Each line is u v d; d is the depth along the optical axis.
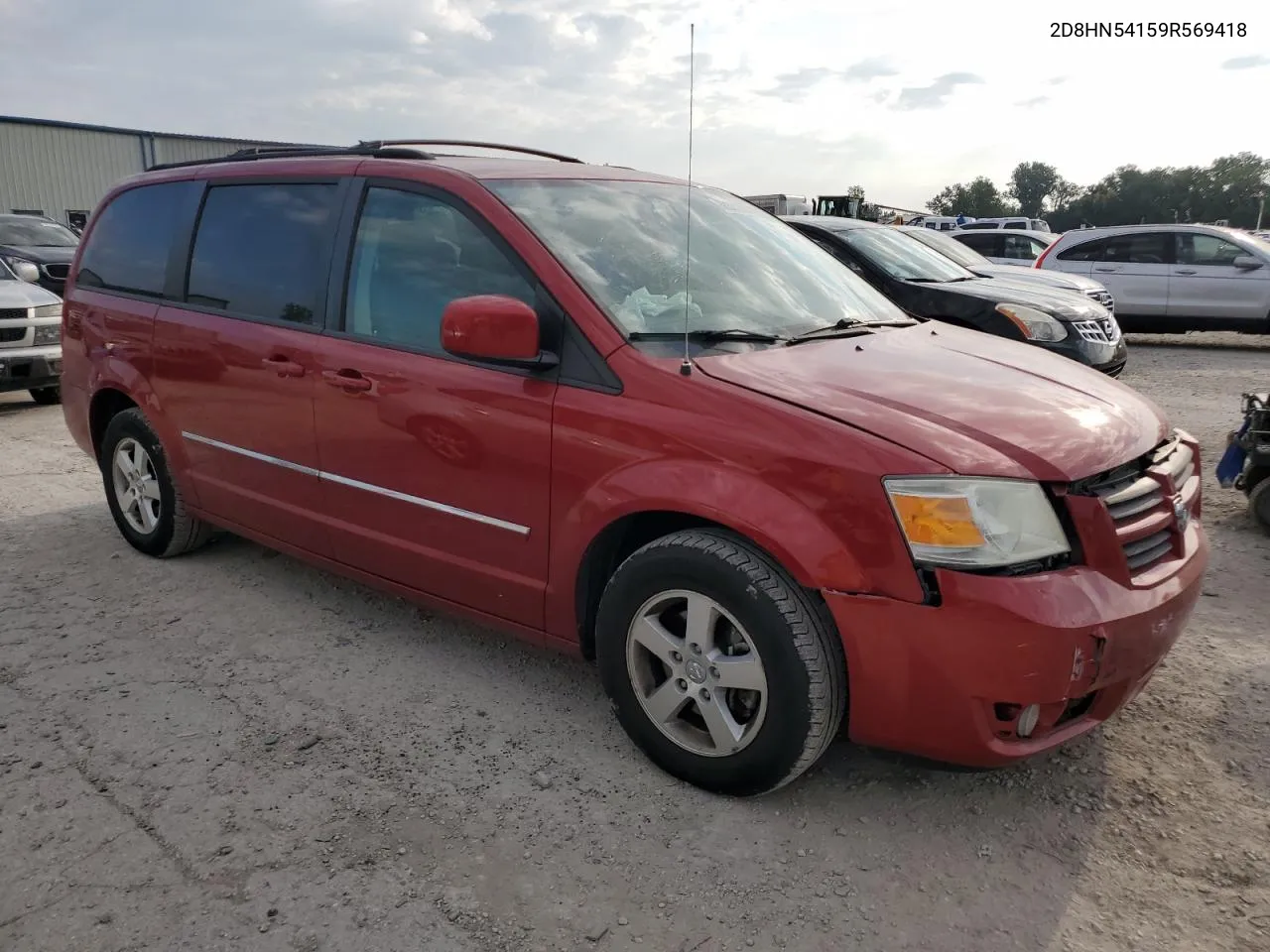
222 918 2.29
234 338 3.89
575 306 2.91
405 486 3.34
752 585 2.53
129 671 3.57
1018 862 2.52
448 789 2.82
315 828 2.63
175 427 4.29
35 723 3.19
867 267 8.16
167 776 2.88
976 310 7.67
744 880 2.45
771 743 2.58
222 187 4.15
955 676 2.35
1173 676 3.51
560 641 3.10
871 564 2.39
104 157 31.80
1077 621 2.31
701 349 2.89
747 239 3.75
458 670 3.59
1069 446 2.53
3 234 14.10
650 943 2.23
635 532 2.96
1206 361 12.08
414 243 3.36
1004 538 2.36
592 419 2.80
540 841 2.59
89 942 2.22
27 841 2.58
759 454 2.53
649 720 2.87
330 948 2.20
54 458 6.99
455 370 3.13
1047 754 3.01
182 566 4.65
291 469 3.76
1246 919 2.30
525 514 3.01
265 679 3.51
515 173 3.40
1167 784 2.85
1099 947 2.22
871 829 2.66
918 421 2.52
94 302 4.72
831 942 2.24
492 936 2.25
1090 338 7.67
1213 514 5.49
